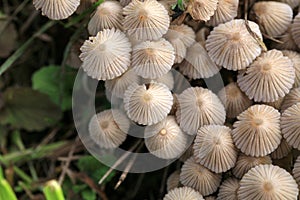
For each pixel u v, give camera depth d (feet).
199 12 0.65
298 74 0.66
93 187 0.75
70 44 0.72
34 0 0.65
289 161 0.66
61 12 0.65
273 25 0.68
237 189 0.63
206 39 0.68
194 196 0.64
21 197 0.79
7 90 0.80
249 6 0.70
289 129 0.63
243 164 0.64
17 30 0.84
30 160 0.81
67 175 0.78
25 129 0.83
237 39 0.64
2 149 0.81
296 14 0.71
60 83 0.79
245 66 0.65
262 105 0.64
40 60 0.85
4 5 0.84
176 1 0.67
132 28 0.64
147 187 0.78
